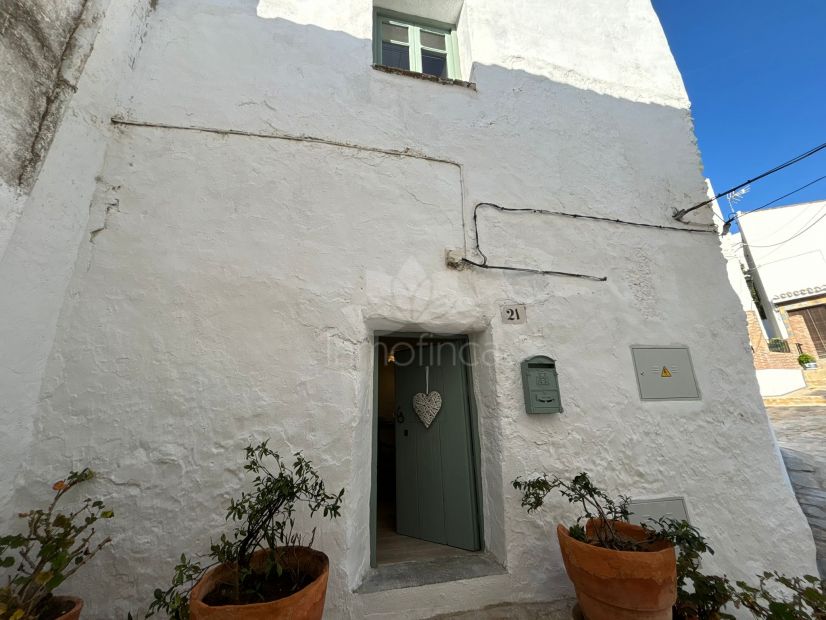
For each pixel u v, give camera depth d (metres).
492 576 2.20
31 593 1.39
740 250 14.77
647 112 3.61
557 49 3.56
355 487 2.15
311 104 2.72
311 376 2.19
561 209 3.03
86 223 2.08
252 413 2.06
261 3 2.89
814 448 5.88
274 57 2.77
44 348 1.83
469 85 3.17
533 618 2.10
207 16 2.75
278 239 2.37
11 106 1.63
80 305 1.97
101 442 1.85
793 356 12.30
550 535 2.32
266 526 1.61
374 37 3.52
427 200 2.73
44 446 1.77
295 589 1.52
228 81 2.62
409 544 2.74
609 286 2.93
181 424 1.97
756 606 1.73
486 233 2.79
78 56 1.97
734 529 2.55
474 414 2.69
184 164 2.36
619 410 2.65
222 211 2.33
